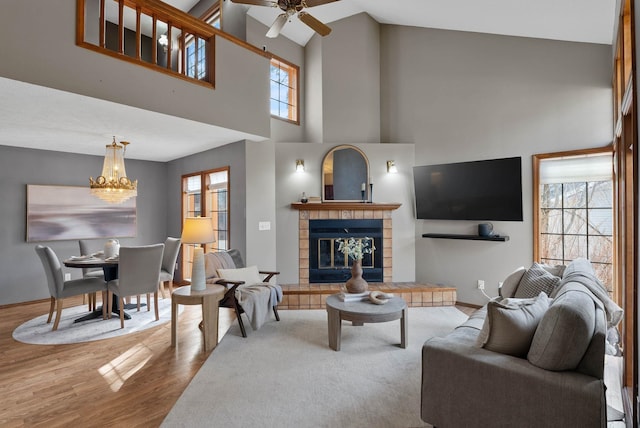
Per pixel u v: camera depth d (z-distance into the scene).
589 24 3.43
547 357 1.64
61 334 3.63
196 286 3.37
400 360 2.95
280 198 5.03
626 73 2.51
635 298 1.87
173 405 2.30
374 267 5.02
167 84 3.44
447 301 4.56
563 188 3.98
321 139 5.32
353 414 2.17
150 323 3.99
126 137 4.45
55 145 4.80
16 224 4.80
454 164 4.56
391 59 5.21
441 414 1.89
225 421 2.10
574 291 1.98
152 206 6.30
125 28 6.06
